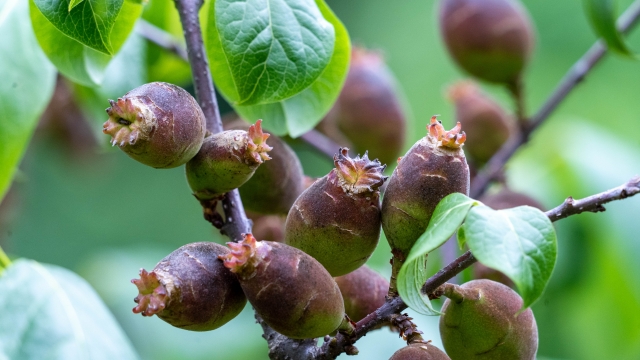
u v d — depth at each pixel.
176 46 0.84
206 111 0.66
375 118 0.82
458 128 0.61
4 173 0.73
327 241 0.61
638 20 0.82
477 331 0.62
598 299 0.96
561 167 1.00
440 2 0.85
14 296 0.69
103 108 0.81
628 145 1.03
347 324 0.61
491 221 0.58
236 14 0.62
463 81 0.92
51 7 0.61
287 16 0.62
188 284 0.60
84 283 0.72
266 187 0.67
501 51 0.80
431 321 0.82
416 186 0.60
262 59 0.62
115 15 0.61
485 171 0.81
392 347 0.92
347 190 0.61
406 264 0.59
